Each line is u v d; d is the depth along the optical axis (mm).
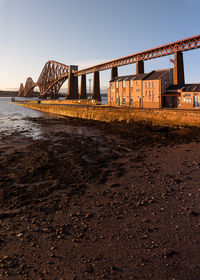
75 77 148000
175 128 29391
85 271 5137
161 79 47969
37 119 49906
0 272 5137
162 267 5180
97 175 12164
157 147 19453
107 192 9797
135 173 12352
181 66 66938
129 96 57219
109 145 21109
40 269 5230
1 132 30062
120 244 6109
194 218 7328
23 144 21688
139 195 9367
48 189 10203
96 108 54406
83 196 9430
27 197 9438
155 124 33250
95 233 6684
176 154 16438
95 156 16734
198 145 19266
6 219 7633
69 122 43594
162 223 7105
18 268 5273
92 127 35719
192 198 8836
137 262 5379
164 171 12508
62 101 115375
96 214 7859
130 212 7922
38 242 6305
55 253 5805
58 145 21328
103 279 4871
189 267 5148
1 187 10648
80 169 13250
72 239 6402
